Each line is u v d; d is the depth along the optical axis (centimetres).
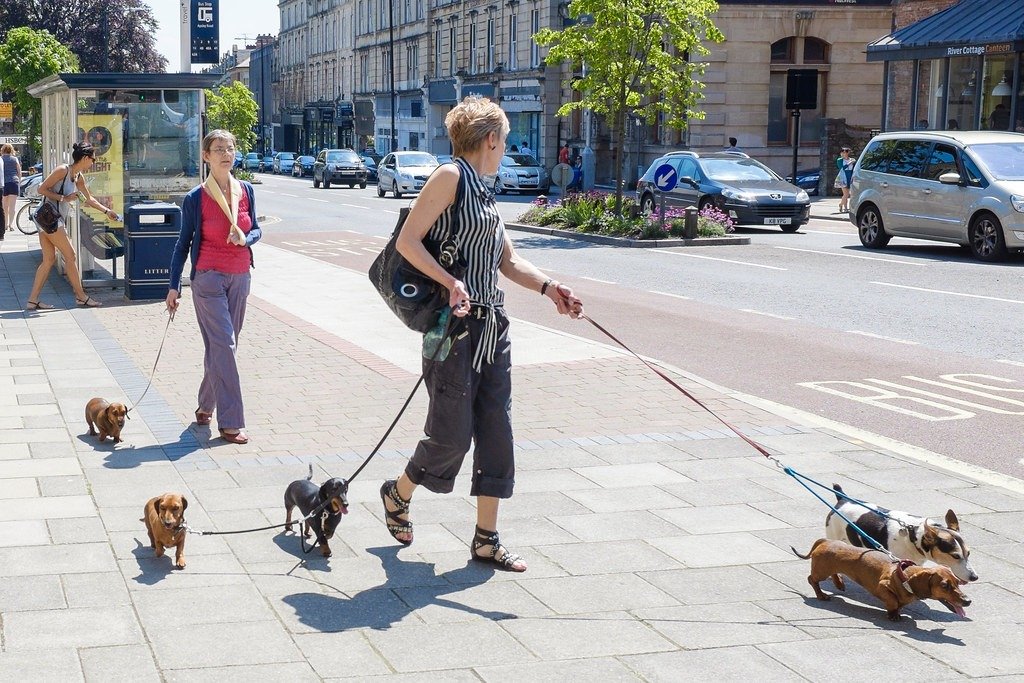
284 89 11519
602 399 867
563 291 521
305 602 471
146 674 399
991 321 1287
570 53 2559
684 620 458
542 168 4562
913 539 478
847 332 1222
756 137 4191
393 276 498
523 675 405
